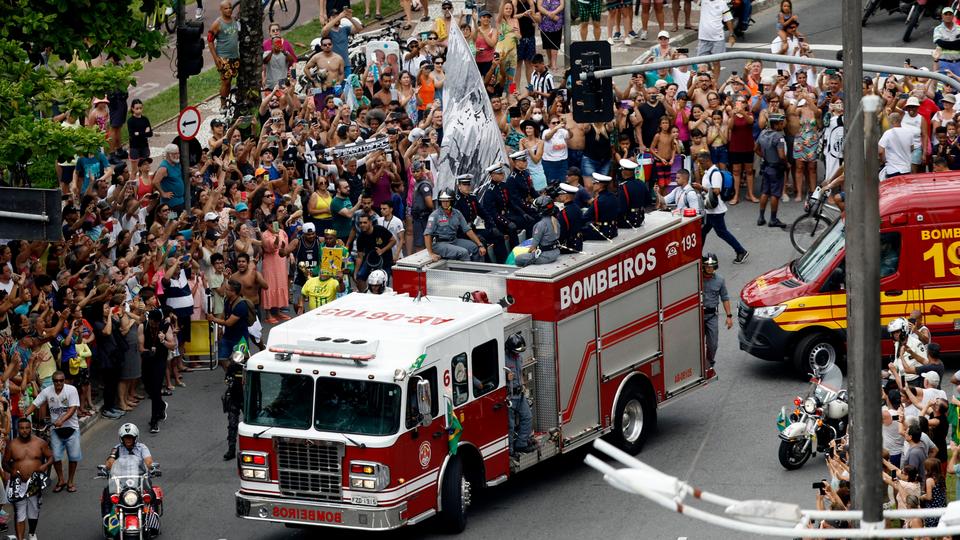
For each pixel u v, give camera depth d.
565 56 137.12
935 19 174.25
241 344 94.81
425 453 81.56
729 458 93.19
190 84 172.12
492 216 106.38
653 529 84.00
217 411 102.75
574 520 85.62
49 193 68.62
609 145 131.62
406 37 171.62
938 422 82.88
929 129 131.00
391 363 80.19
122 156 130.62
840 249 103.19
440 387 82.06
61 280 98.25
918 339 95.25
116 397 101.69
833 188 129.88
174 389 106.25
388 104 143.00
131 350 99.88
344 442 79.88
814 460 92.25
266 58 149.75
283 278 114.94
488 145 117.38
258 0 146.12
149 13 109.12
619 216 94.25
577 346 90.00
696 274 98.12
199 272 108.94
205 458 95.94
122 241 105.38
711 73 155.25
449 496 83.00
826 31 174.12
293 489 81.44
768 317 103.06
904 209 101.62
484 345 85.25
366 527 79.94
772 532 48.75
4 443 83.69
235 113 147.38
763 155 129.38
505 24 153.38
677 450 94.75
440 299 87.81
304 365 81.06
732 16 167.50
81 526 86.81
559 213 90.81
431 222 94.56
